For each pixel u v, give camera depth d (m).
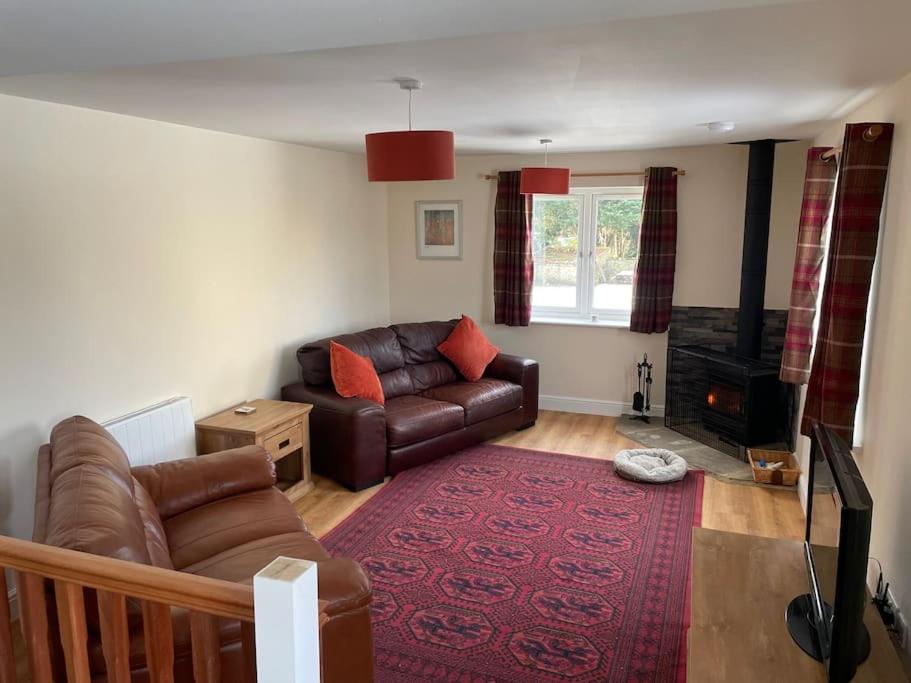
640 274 5.68
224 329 4.44
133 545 2.04
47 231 3.18
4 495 3.04
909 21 1.76
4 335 3.01
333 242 5.67
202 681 1.58
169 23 1.58
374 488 4.54
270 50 1.83
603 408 6.14
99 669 1.93
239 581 2.53
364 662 2.33
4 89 2.80
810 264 3.99
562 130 4.25
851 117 3.58
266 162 4.77
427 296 6.55
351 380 4.73
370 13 1.48
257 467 3.43
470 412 5.11
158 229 3.84
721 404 5.30
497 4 1.41
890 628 2.41
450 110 3.38
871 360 2.94
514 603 3.20
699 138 4.77
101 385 3.52
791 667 2.11
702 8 1.43
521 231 5.98
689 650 2.19
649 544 3.76
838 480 2.00
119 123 3.53
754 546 2.83
